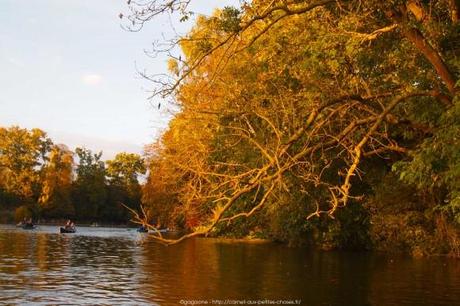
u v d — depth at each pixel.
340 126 17.05
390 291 19.83
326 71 16.33
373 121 15.94
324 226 39.16
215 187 13.31
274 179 13.07
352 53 14.62
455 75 13.77
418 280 22.86
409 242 35.22
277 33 17.20
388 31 15.17
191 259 32.59
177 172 17.66
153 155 31.61
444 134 12.36
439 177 14.12
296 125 15.81
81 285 21.44
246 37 17.55
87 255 36.56
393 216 35.06
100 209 130.62
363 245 38.97
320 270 26.30
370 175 32.91
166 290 20.08
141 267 28.16
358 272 25.39
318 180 13.33
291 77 17.48
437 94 14.02
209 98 18.03
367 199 35.91
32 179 118.56
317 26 16.03
